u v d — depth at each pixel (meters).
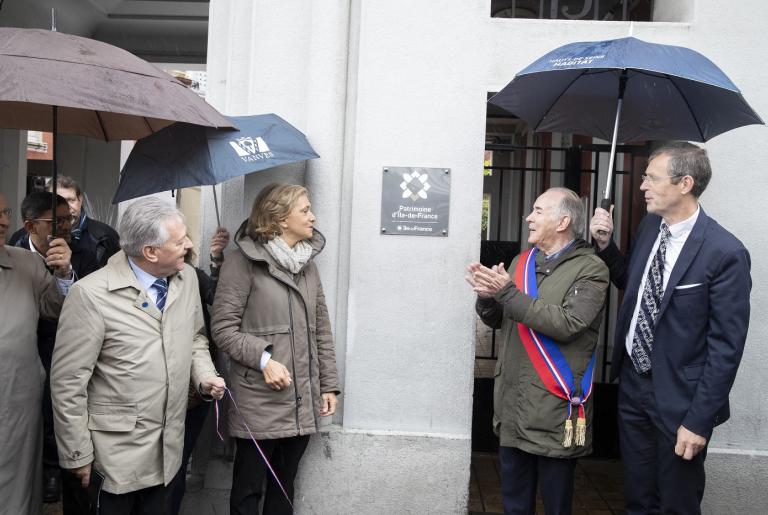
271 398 3.35
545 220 3.23
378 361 3.96
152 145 3.33
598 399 5.10
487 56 3.90
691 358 2.97
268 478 3.57
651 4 4.56
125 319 2.76
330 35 3.90
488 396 5.26
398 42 3.91
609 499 4.47
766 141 3.84
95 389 2.77
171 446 2.87
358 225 3.94
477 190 3.92
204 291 3.67
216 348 3.72
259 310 3.38
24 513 2.97
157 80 2.78
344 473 3.94
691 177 2.95
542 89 3.46
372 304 3.95
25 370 2.94
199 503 4.06
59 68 2.60
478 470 4.92
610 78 3.45
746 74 3.84
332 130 3.93
